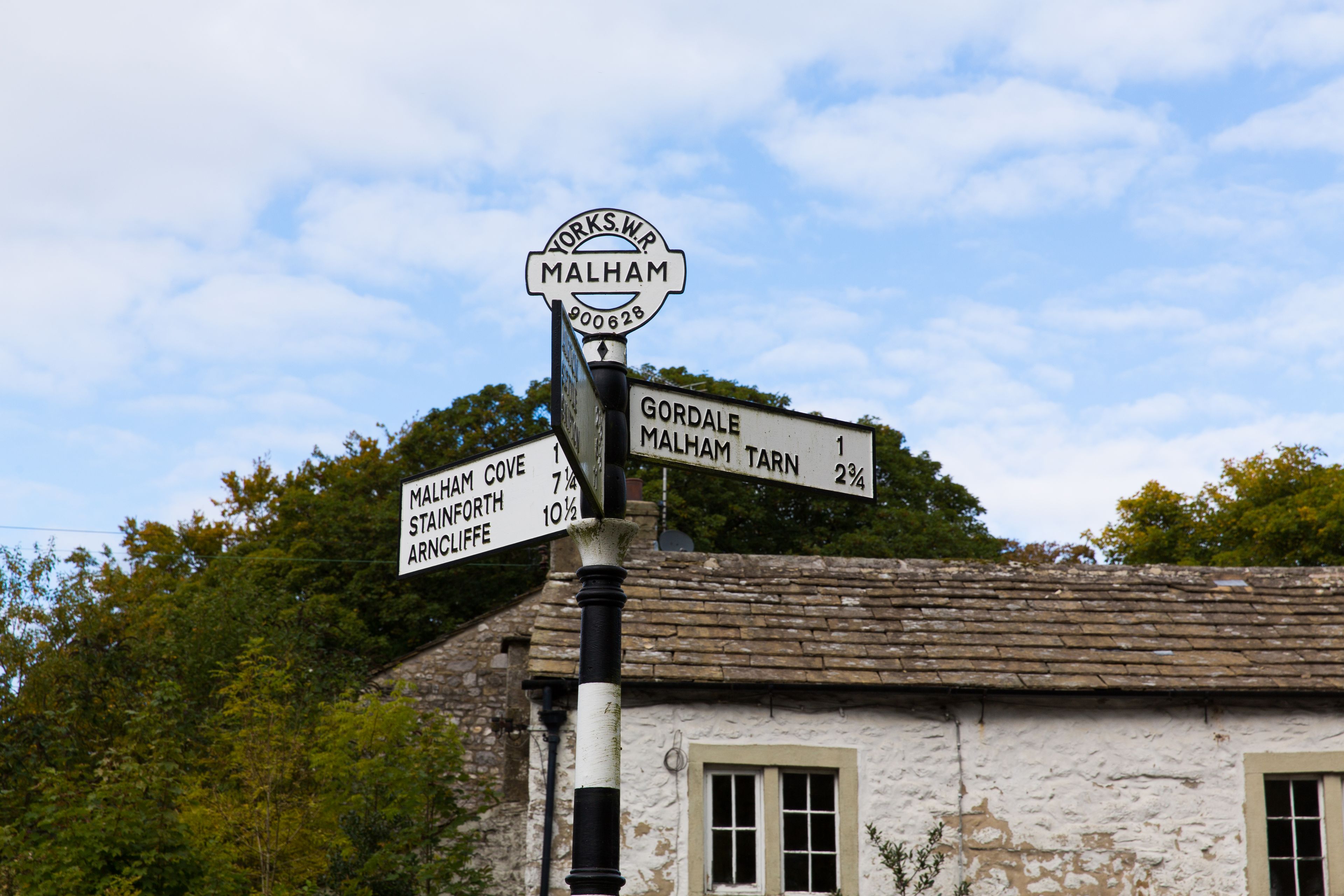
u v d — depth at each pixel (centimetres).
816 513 3222
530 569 3100
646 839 1107
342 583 3141
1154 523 3497
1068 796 1137
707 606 1249
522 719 1803
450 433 3344
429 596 3086
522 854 1593
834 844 1132
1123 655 1205
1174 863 1124
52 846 1149
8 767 1669
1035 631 1242
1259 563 3167
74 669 1900
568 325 414
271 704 1537
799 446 534
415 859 1403
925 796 1132
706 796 1130
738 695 1144
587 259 514
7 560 1964
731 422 521
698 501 3075
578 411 425
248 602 2417
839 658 1179
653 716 1136
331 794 1473
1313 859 1143
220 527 3612
